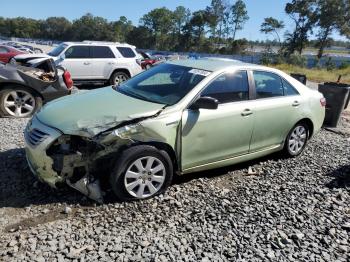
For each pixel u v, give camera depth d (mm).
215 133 4633
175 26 116562
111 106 4328
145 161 4137
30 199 4102
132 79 5438
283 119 5527
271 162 5852
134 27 123250
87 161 3934
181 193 4508
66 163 3861
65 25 133125
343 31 74812
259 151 5395
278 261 3357
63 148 3904
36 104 7699
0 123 6953
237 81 4984
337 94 8805
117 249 3316
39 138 3955
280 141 5695
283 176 5316
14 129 6594
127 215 3902
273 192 4754
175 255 3305
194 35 107750
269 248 3533
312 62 48188
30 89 7590
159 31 115938
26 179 4551
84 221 3744
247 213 4148
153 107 4305
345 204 4574
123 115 4074
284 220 4059
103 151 3895
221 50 96500
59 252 3232
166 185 4375
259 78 5281
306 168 5699
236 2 101375
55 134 3881
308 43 77812
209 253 3377
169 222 3836
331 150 6801
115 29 124062
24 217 3748
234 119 4793
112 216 3865
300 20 76875
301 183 5117
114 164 3988
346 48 99062
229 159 4996
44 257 3150
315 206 4453
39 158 3939
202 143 4547
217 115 4594
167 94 4641
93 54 12602
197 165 4641
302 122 5984
